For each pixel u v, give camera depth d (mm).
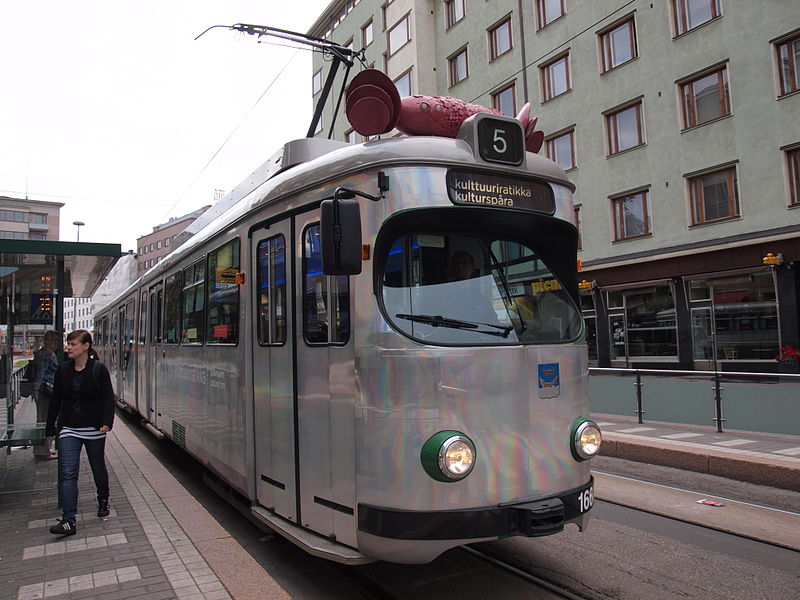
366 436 3674
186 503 6027
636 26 20891
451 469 3406
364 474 3676
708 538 5004
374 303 3674
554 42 23641
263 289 4918
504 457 3617
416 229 3805
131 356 11961
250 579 4078
